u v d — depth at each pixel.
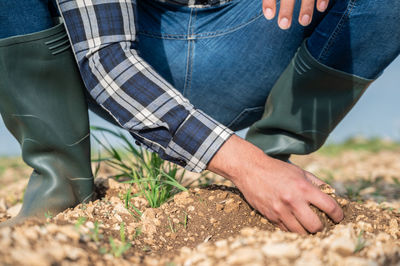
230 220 1.59
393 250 1.26
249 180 1.37
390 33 1.46
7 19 1.42
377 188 2.75
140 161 1.93
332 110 1.64
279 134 1.78
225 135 1.38
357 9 1.44
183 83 1.81
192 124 1.38
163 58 1.76
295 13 1.61
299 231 1.37
